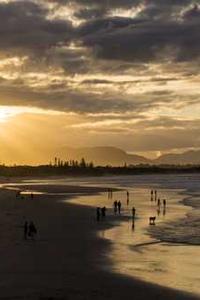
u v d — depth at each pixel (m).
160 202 117.94
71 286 34.56
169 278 38.03
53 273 38.50
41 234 59.38
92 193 159.38
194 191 177.38
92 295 32.38
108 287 34.69
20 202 114.06
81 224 70.94
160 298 32.44
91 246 51.66
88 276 37.84
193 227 69.44
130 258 45.75
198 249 51.06
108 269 40.56
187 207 105.25
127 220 77.69
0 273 38.22
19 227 65.00
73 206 102.88
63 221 74.19
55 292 32.81
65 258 44.75
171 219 80.19
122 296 32.50
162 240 57.03
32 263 42.12
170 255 47.56
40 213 86.62
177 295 33.22
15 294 32.03
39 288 33.72
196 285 35.94
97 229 65.62
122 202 119.44
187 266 42.53
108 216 83.38
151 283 36.25
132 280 37.00
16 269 39.69
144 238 58.34
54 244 52.16
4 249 48.59
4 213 85.88
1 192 160.25
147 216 84.88
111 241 55.53
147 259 45.41
